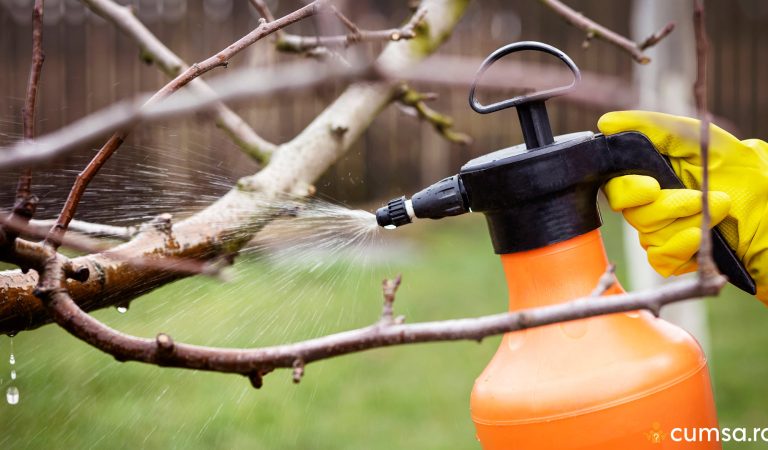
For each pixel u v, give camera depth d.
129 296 1.62
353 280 4.90
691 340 1.57
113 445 3.19
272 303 2.94
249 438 3.59
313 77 1.36
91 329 1.45
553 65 8.33
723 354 4.84
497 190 1.55
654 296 1.41
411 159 8.09
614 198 1.56
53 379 3.36
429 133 8.05
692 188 1.58
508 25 8.22
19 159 1.37
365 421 3.97
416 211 1.57
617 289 1.56
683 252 1.56
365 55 1.39
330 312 4.23
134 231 1.66
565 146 1.55
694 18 1.40
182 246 1.64
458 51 7.02
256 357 1.44
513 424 1.54
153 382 3.78
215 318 2.73
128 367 3.83
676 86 3.04
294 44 1.78
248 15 7.34
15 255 1.46
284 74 1.37
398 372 4.66
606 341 1.55
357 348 1.44
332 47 1.59
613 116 1.57
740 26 9.15
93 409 3.42
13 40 6.81
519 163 1.55
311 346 1.44
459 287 6.00
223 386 3.90
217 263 1.66
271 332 2.76
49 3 6.81
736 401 4.12
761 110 9.20
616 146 1.56
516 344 1.57
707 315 5.73
